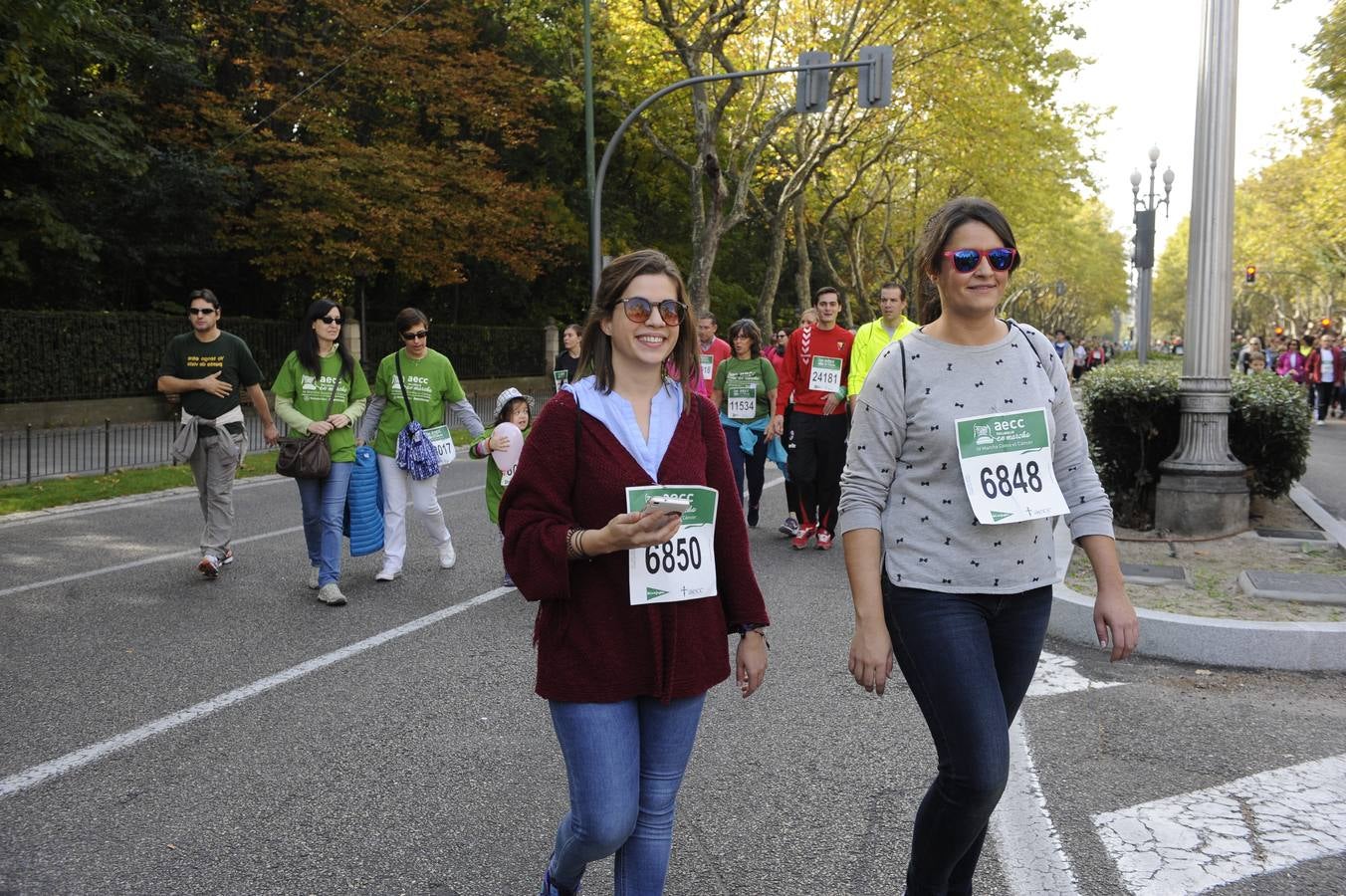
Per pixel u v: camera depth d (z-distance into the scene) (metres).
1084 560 7.49
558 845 2.70
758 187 36.59
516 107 30.41
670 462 2.65
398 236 27.84
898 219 45.25
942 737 2.65
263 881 3.35
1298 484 12.24
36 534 9.79
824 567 8.37
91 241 22.45
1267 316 93.38
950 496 2.73
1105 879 3.39
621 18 23.80
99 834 3.66
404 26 28.38
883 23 25.41
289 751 4.44
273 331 26.81
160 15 26.02
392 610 6.85
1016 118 28.59
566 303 40.22
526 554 2.54
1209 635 5.65
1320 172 31.92
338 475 7.07
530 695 5.17
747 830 3.74
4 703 5.02
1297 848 3.60
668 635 2.59
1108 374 9.39
